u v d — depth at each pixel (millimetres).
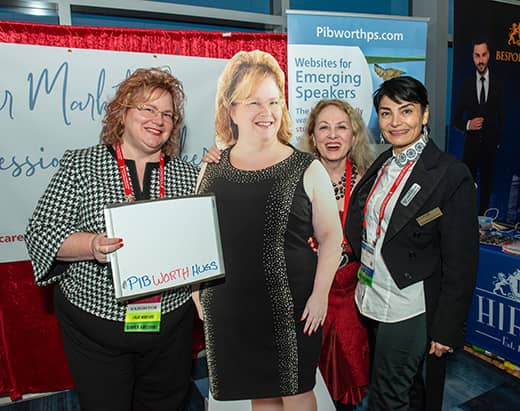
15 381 1966
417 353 1357
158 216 1134
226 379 1425
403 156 1308
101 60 1755
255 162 1336
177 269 1155
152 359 1317
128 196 1186
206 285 1366
